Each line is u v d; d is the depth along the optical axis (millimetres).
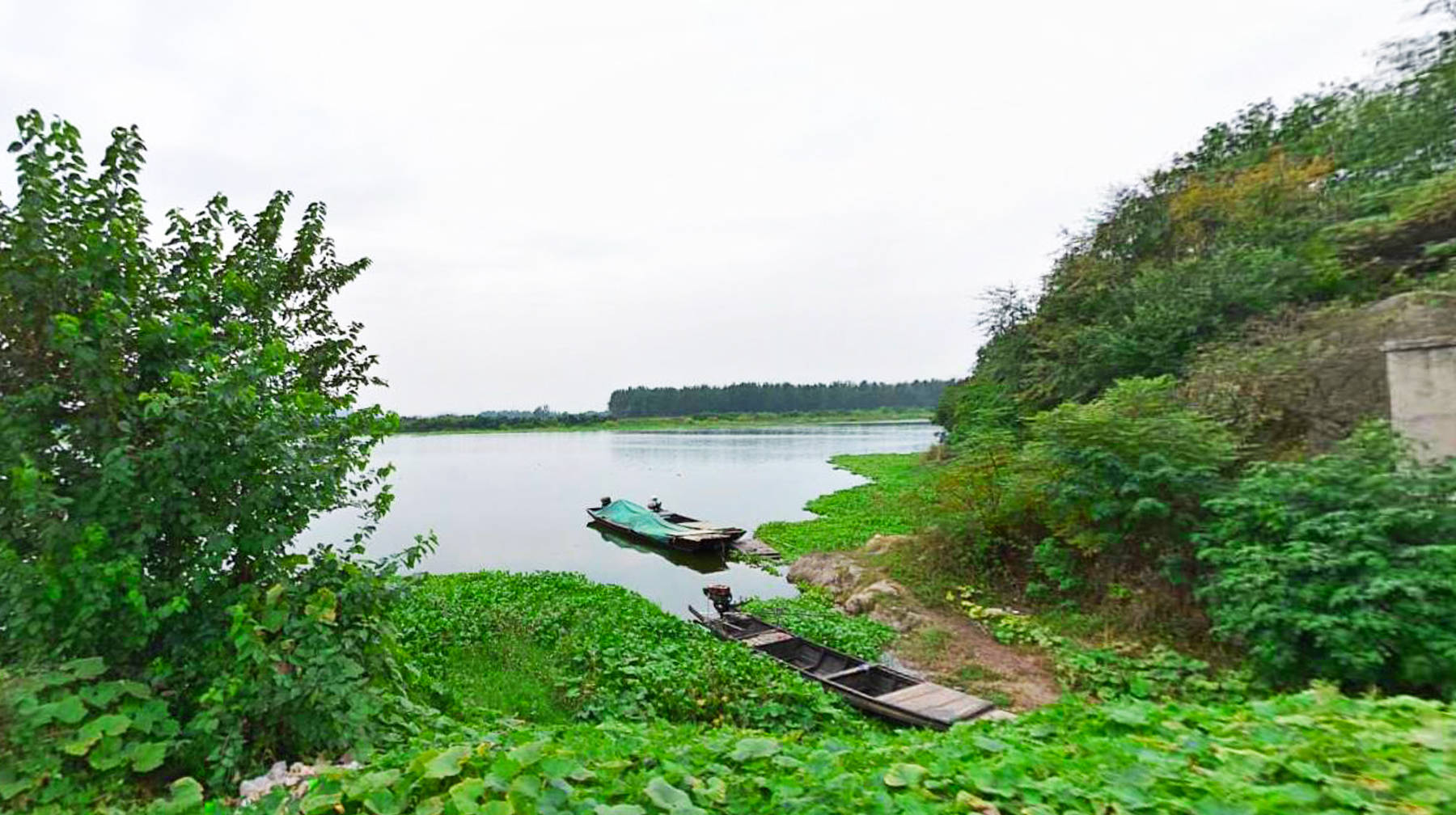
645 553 19094
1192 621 8477
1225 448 8930
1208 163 22594
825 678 8031
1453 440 7328
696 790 3182
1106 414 9609
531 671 8211
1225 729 3643
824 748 3945
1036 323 20469
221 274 5449
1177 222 19406
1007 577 11734
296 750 4105
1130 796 2818
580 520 25422
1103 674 8086
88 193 4496
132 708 3713
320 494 4648
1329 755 3051
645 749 4070
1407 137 15016
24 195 4133
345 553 4953
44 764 3229
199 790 3342
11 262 4090
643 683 7574
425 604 10656
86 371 4059
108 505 4047
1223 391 10609
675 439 95500
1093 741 3668
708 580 15867
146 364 4473
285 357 4785
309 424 4742
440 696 6156
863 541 17797
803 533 20172
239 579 4516
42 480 3846
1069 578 10297
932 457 28359
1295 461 8930
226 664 4086
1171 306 14891
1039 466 10859
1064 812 2812
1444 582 5566
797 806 2982
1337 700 3988
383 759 3734
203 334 4398
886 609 11414
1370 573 6023
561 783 3055
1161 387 10352
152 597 4086
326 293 6398
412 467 52125
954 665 9070
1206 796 2752
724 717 6965
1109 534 9445
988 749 3764
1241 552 6953
